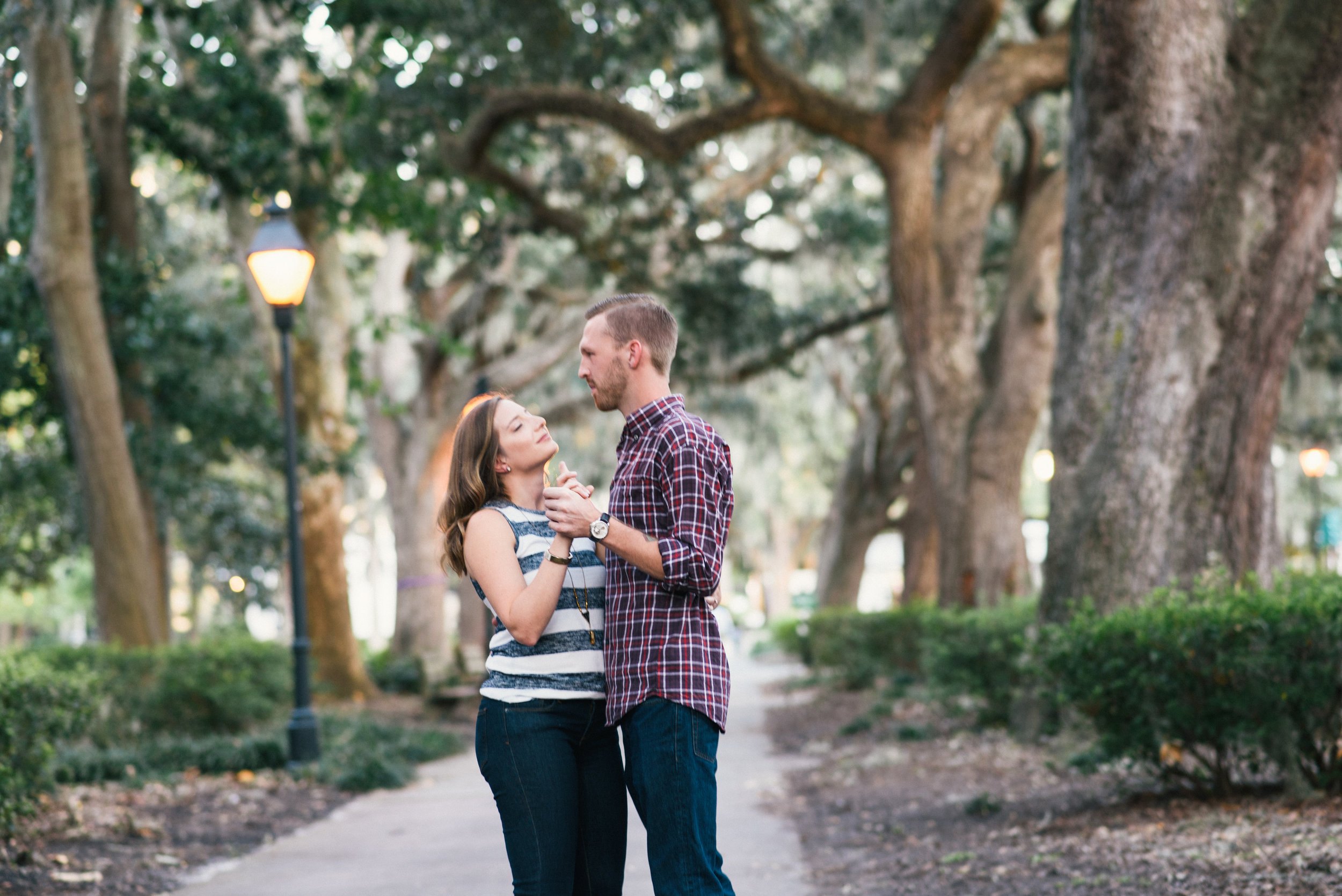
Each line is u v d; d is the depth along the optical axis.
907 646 16.28
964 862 5.45
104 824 7.19
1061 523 7.75
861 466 27.25
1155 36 7.20
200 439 15.85
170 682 11.09
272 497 23.97
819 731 12.40
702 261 19.66
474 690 16.12
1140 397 7.46
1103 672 5.93
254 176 14.66
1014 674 9.95
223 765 9.84
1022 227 15.30
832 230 21.19
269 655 12.20
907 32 17.56
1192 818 5.60
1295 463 28.88
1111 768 7.19
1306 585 6.15
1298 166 7.21
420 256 21.23
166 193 20.78
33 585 19.12
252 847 6.96
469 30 15.53
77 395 11.59
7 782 6.01
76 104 11.29
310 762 10.05
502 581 3.10
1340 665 5.50
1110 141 7.53
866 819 7.00
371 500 41.69
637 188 18.44
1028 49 14.81
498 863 6.16
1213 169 7.26
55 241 11.33
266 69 14.89
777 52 19.53
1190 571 7.34
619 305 3.22
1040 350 14.89
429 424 22.91
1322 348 18.95
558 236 19.33
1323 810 5.34
